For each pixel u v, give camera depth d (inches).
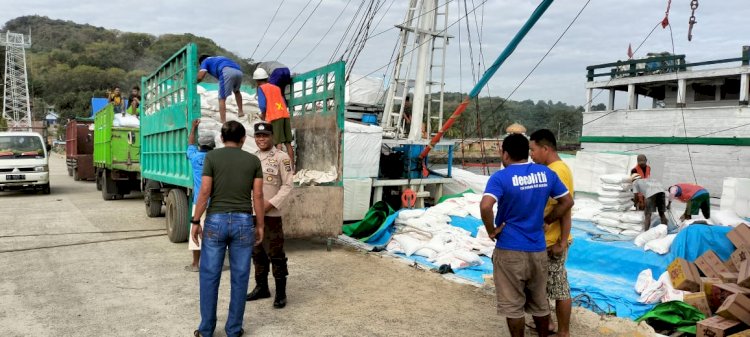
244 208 169.5
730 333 165.5
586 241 294.8
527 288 157.2
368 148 447.2
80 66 4010.8
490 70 419.8
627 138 887.7
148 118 417.7
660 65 886.4
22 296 219.0
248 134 322.3
